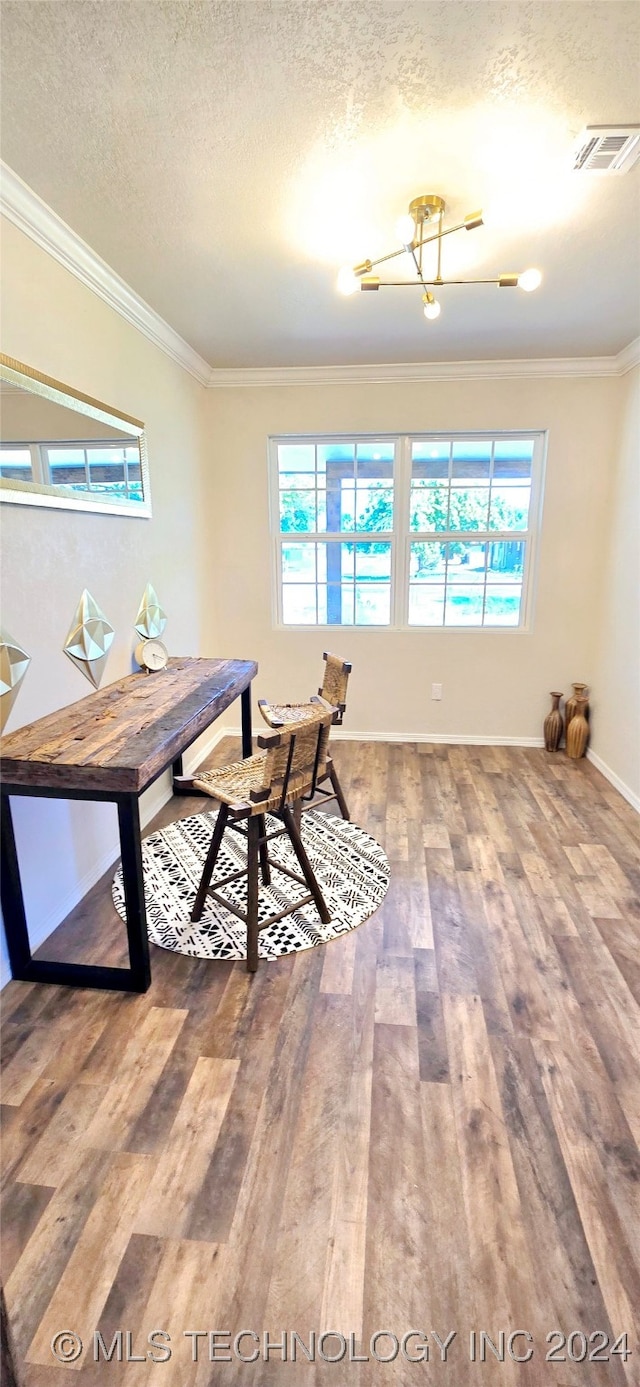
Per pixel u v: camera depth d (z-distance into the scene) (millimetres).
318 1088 1573
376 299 2715
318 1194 1319
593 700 4004
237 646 4332
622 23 1292
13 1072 1621
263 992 1915
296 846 2160
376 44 1346
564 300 2764
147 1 1230
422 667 4250
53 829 2223
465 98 1501
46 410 2062
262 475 4035
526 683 4199
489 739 4312
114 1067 1638
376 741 4387
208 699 2404
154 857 2729
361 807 3264
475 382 3773
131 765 1705
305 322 2996
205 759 4008
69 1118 1491
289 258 2326
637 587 3373
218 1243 1229
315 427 3928
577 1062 1655
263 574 4191
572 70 1415
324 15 1274
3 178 1759
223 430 3975
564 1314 1122
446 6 1254
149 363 2973
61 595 2244
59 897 2275
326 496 4133
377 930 2223
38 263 2020
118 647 2732
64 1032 1758
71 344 2244
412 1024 1784
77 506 2295
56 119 1561
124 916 2316
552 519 3924
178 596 3496
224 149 1687
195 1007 1854
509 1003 1867
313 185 1861
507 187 1883
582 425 3766
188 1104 1529
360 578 4230
